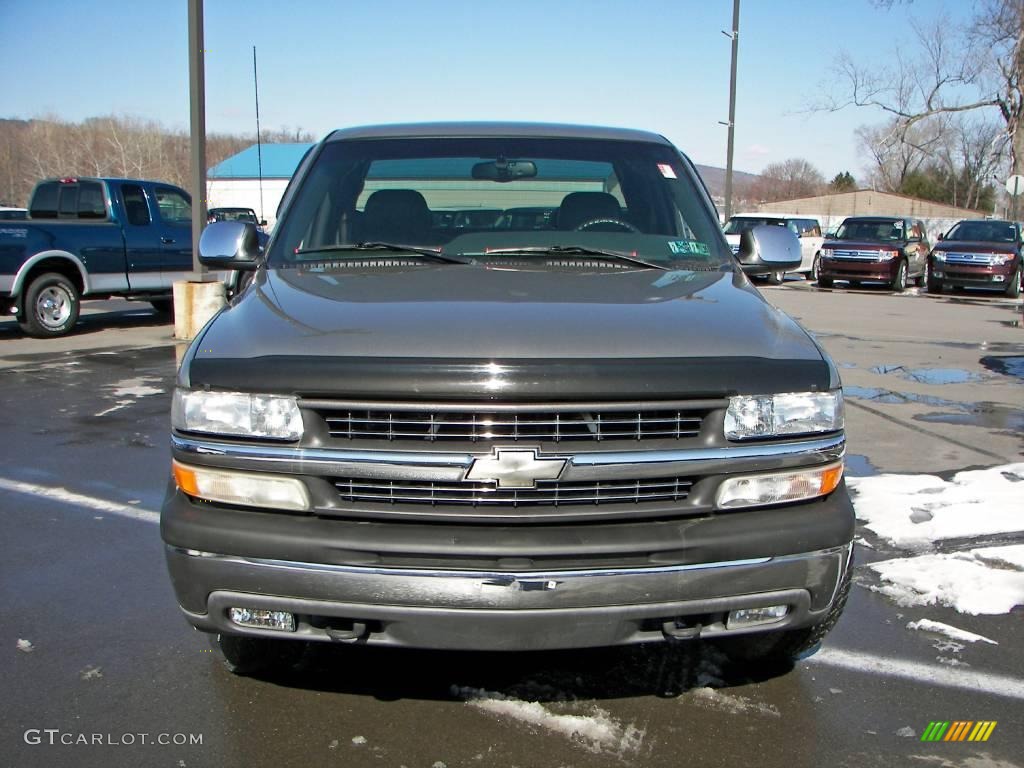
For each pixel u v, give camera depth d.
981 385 9.47
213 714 3.14
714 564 2.69
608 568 2.64
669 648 3.61
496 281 3.34
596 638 2.68
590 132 4.47
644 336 2.82
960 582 4.32
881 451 6.76
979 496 5.60
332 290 3.25
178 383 2.83
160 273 13.47
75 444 6.74
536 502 2.65
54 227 12.23
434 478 2.62
